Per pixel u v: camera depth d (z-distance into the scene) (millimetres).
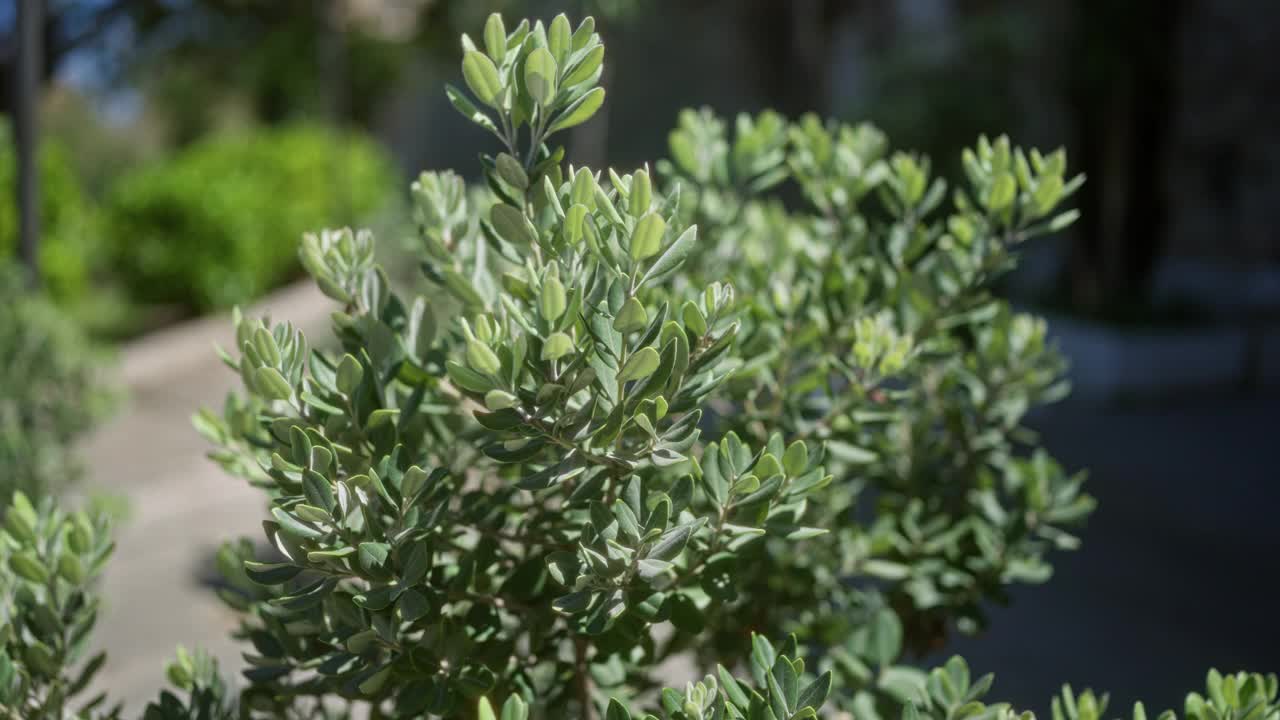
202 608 5285
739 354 1977
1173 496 8766
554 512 1738
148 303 13148
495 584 2014
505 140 1575
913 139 16484
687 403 1513
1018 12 17000
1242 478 9289
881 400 2031
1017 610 6207
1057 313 14938
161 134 28344
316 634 1754
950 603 2361
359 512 1506
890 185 2242
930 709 1694
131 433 8492
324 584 1476
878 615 2105
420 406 1777
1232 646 5832
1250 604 6449
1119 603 6375
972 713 1674
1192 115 16078
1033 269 16672
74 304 11758
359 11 28141
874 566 2264
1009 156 2008
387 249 11430
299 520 1446
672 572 1676
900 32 20281
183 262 13109
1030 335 2426
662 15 27766
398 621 1531
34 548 1837
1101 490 8891
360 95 29125
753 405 2033
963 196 2113
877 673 2158
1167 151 16016
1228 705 1683
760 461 1529
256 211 14078
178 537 6449
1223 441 10617
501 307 1698
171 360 11039
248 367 1623
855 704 2002
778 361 2072
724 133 2414
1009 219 2047
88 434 5594
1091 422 11398
